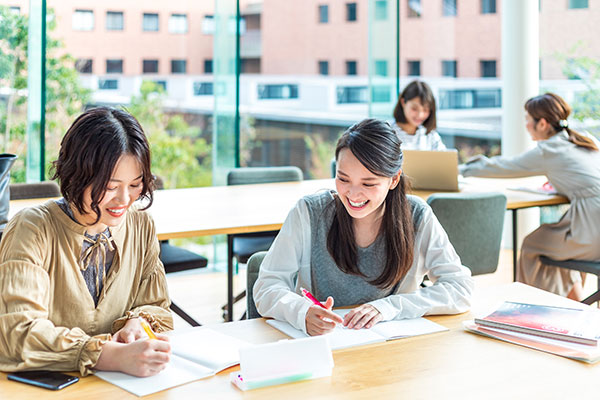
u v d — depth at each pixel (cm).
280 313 202
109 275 190
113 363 166
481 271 363
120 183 170
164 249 385
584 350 179
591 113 544
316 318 193
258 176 454
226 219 342
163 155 534
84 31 498
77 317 185
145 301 203
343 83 587
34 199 386
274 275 218
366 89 595
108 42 507
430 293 211
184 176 544
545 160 401
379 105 587
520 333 190
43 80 461
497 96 598
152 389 158
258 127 565
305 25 569
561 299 224
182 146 540
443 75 602
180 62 532
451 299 211
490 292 232
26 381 161
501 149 600
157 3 520
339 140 206
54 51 490
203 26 535
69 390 158
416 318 206
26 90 476
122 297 195
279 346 166
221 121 539
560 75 559
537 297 226
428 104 459
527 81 557
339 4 576
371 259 221
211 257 558
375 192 202
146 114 527
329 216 221
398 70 576
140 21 516
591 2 538
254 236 426
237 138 529
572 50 550
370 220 218
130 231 195
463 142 607
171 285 497
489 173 422
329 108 586
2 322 167
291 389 160
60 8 489
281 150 576
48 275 179
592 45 539
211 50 540
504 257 561
